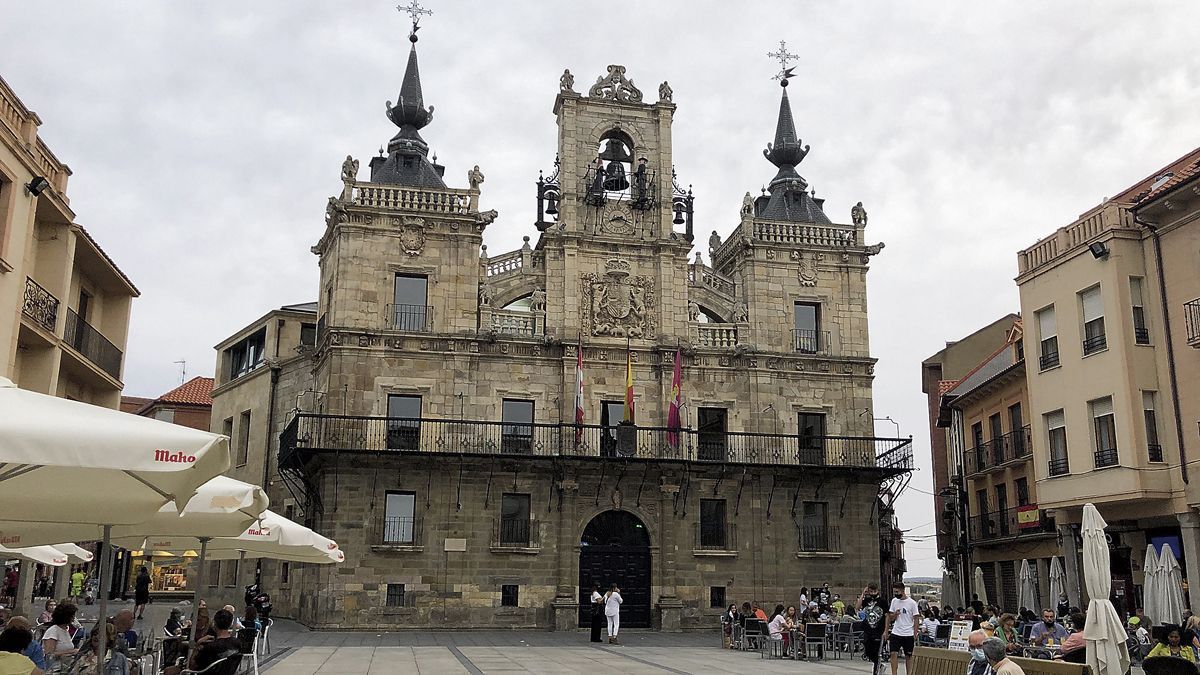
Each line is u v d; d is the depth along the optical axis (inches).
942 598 1900.8
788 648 1205.1
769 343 1840.6
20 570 1196.5
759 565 1734.7
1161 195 1257.4
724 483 1758.1
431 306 1708.9
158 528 651.5
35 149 1160.8
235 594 1952.5
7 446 386.9
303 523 1753.2
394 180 1801.2
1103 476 1304.1
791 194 2050.9
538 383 1731.1
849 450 1818.4
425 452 1588.3
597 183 1817.2
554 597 1647.4
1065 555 1417.3
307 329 2048.5
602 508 1697.8
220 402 2218.3
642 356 1772.9
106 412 436.8
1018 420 1811.0
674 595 1688.0
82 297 1453.0
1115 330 1305.4
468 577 1625.2
